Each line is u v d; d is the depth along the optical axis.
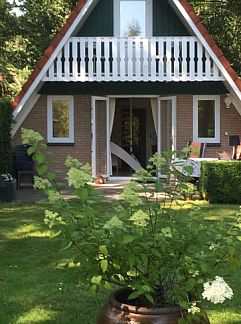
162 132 17.86
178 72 16.44
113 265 3.72
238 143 16.59
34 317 5.30
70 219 3.77
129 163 19.48
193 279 3.71
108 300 3.92
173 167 4.42
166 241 3.70
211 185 12.77
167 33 17.62
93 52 16.52
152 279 3.77
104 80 16.39
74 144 17.64
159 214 4.02
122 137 22.72
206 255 3.77
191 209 4.37
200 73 16.39
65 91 17.45
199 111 17.69
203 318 3.77
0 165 15.14
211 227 4.12
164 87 17.59
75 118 17.61
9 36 25.45
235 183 12.70
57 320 5.22
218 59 16.22
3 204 12.75
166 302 3.82
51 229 4.00
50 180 4.04
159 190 4.25
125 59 16.42
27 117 17.48
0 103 15.12
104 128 17.77
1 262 7.41
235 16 25.14
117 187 16.03
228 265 3.95
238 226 4.11
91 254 3.72
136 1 17.61
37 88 16.88
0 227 9.90
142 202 3.98
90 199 3.80
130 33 17.69
